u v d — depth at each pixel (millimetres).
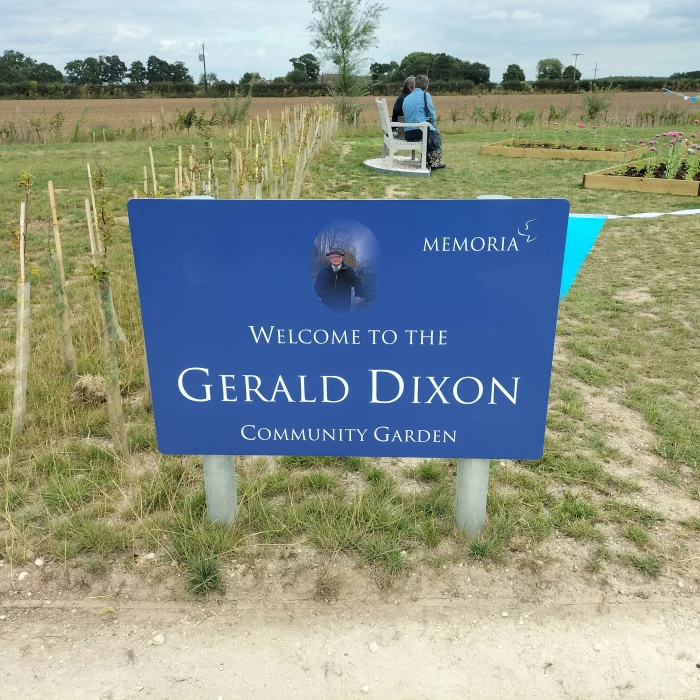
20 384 3684
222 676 2381
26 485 3291
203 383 2746
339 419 2783
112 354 3383
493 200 2436
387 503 3184
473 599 2693
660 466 3602
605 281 6844
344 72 26016
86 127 28516
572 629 2559
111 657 2449
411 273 2539
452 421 2764
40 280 6559
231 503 3031
